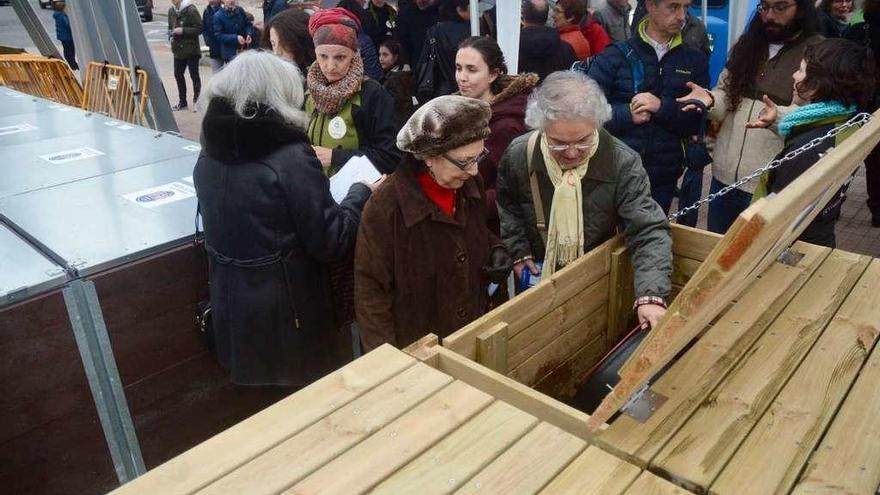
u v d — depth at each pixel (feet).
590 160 6.86
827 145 7.88
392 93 15.65
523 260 7.79
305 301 7.30
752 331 4.95
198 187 7.09
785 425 3.96
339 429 3.96
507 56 12.19
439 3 18.48
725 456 3.72
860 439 3.82
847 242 15.24
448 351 4.90
